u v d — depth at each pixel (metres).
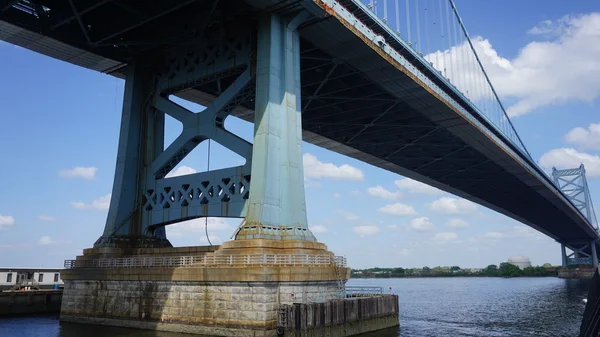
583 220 123.88
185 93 42.22
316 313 24.98
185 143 33.22
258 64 29.64
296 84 30.59
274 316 24.30
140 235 34.12
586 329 30.39
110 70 38.28
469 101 52.66
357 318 28.83
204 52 34.16
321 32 32.62
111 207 34.09
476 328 37.03
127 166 34.69
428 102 46.84
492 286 128.75
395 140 62.19
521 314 48.16
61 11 33.34
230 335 24.56
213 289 25.75
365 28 34.38
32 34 32.88
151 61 36.66
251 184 27.89
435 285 151.12
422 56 42.56
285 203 28.09
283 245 26.81
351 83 44.56
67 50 35.25
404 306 59.44
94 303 30.98
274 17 30.05
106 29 34.59
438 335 32.41
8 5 29.89
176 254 30.86
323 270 26.81
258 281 24.11
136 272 28.89
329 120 54.34
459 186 88.12
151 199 34.34
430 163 72.44
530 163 77.62
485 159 69.31
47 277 53.53
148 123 36.09
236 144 30.59
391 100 47.41
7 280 50.53
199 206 31.44
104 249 32.44
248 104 47.12
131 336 25.88
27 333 27.94
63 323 31.75
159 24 34.97
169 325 27.00
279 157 28.53
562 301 64.81
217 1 30.09
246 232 26.61
